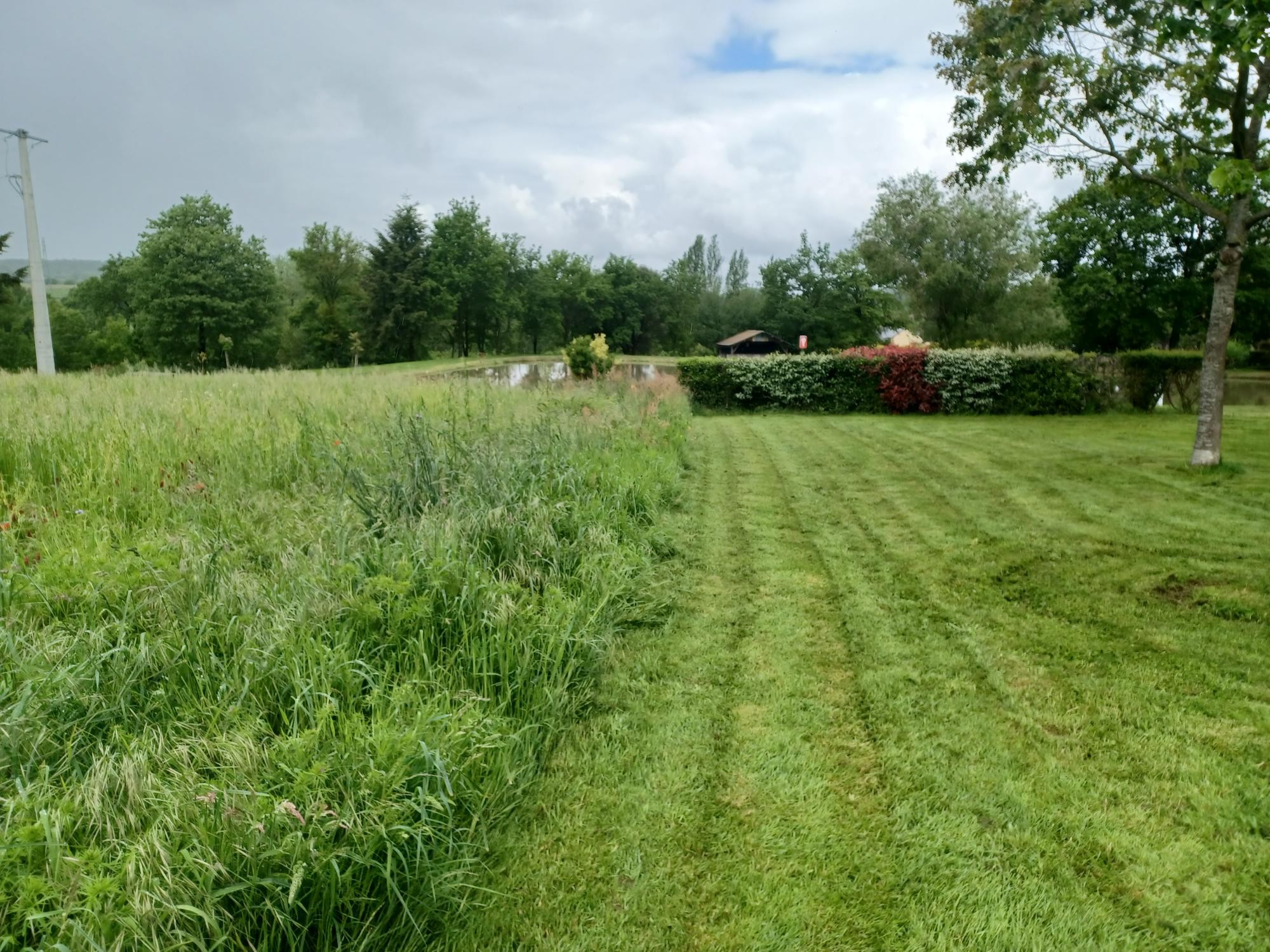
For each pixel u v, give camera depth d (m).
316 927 2.04
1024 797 2.79
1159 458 9.63
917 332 53.84
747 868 2.46
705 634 4.32
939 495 7.84
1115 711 3.39
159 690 2.75
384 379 11.59
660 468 7.88
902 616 4.56
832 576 5.31
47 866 1.80
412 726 2.62
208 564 3.57
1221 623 4.36
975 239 35.91
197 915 1.84
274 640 2.99
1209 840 2.56
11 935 1.68
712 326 82.50
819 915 2.27
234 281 43.50
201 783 2.18
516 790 2.78
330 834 2.10
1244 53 6.65
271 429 6.69
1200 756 3.03
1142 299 25.56
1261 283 23.48
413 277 49.03
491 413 8.09
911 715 3.38
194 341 42.78
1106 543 5.98
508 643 3.36
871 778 2.92
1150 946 2.15
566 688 3.50
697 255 97.81
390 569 3.73
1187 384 15.60
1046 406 15.75
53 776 2.32
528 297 64.69
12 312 46.44
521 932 2.21
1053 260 27.47
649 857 2.52
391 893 2.13
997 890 2.36
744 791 2.85
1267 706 3.41
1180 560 5.49
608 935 2.20
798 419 15.73
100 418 6.31
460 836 2.47
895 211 37.28
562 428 7.79
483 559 4.29
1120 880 2.39
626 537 5.62
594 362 20.91
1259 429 12.41
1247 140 8.30
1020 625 4.40
